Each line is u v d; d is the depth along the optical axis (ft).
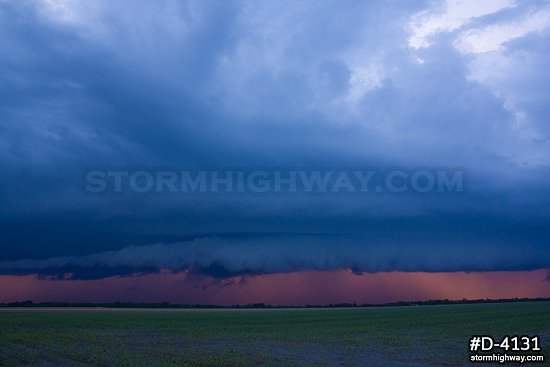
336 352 126.72
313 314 373.20
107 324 245.24
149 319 297.33
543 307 387.34
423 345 141.69
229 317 329.93
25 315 342.85
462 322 232.94
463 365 104.53
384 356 118.42
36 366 101.50
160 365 99.25
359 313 376.07
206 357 113.39
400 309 456.45
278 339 163.73
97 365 101.76
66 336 174.09
